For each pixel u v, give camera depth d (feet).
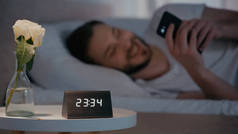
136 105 5.91
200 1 8.89
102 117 2.91
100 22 7.92
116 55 7.70
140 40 7.88
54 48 7.29
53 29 7.68
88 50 7.61
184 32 6.66
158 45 7.87
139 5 8.93
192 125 4.17
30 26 3.01
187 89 7.64
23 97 3.01
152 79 7.77
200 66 6.84
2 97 6.13
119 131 3.81
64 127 2.67
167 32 6.70
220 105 5.75
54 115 3.10
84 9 8.68
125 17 8.90
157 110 5.86
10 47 7.43
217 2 8.86
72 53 7.60
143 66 7.77
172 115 4.99
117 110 3.40
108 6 8.84
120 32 7.81
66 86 7.09
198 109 5.77
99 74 7.17
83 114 2.89
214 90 6.91
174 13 8.08
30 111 3.03
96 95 3.00
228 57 7.80
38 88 6.91
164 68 7.75
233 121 4.49
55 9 8.43
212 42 7.93
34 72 7.09
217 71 7.73
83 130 2.70
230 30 7.66
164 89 7.68
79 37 7.60
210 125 4.16
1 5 7.88
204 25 7.03
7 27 7.77
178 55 6.79
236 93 6.91
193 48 6.72
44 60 7.04
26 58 3.05
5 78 6.98
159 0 8.89
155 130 3.83
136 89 7.18
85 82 7.07
